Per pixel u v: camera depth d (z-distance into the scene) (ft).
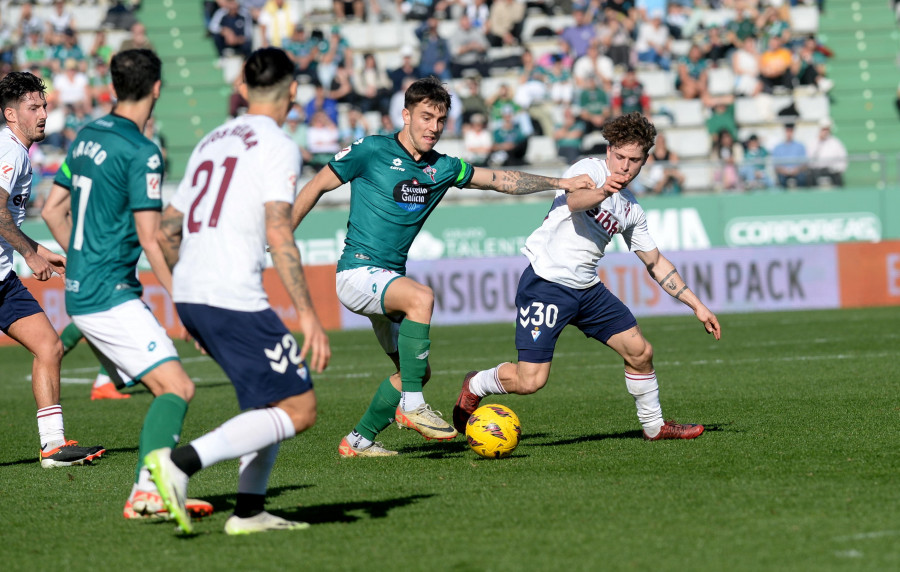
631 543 48.62
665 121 273.13
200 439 50.34
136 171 53.62
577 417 93.25
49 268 75.92
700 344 158.92
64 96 271.08
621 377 124.06
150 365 55.01
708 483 61.41
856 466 65.05
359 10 299.17
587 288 74.54
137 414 110.32
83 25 305.73
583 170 72.79
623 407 98.48
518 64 281.33
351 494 62.69
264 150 50.52
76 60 281.54
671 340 167.53
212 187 51.16
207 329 50.78
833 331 169.27
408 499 60.54
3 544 52.95
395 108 266.98
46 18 295.28
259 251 51.19
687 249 227.61
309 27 299.17
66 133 263.70
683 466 67.21
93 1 307.37
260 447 51.24
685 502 56.59
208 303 50.39
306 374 52.01
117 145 54.19
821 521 51.42
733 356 140.05
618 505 56.54
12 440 94.27
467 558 47.16
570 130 255.09
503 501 58.85
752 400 98.37
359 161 73.46
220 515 58.59
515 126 252.21
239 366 50.72
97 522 57.57
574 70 274.16
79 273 55.42
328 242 235.81
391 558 47.70
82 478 72.33
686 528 50.93
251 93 52.60
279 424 51.34
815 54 300.81
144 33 280.72
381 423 75.31
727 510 54.39
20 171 77.10
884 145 287.48
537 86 271.28
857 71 302.04
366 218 74.08
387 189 73.51
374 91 272.51
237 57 296.92
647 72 284.00
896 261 221.05
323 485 65.82
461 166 74.49
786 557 45.39
